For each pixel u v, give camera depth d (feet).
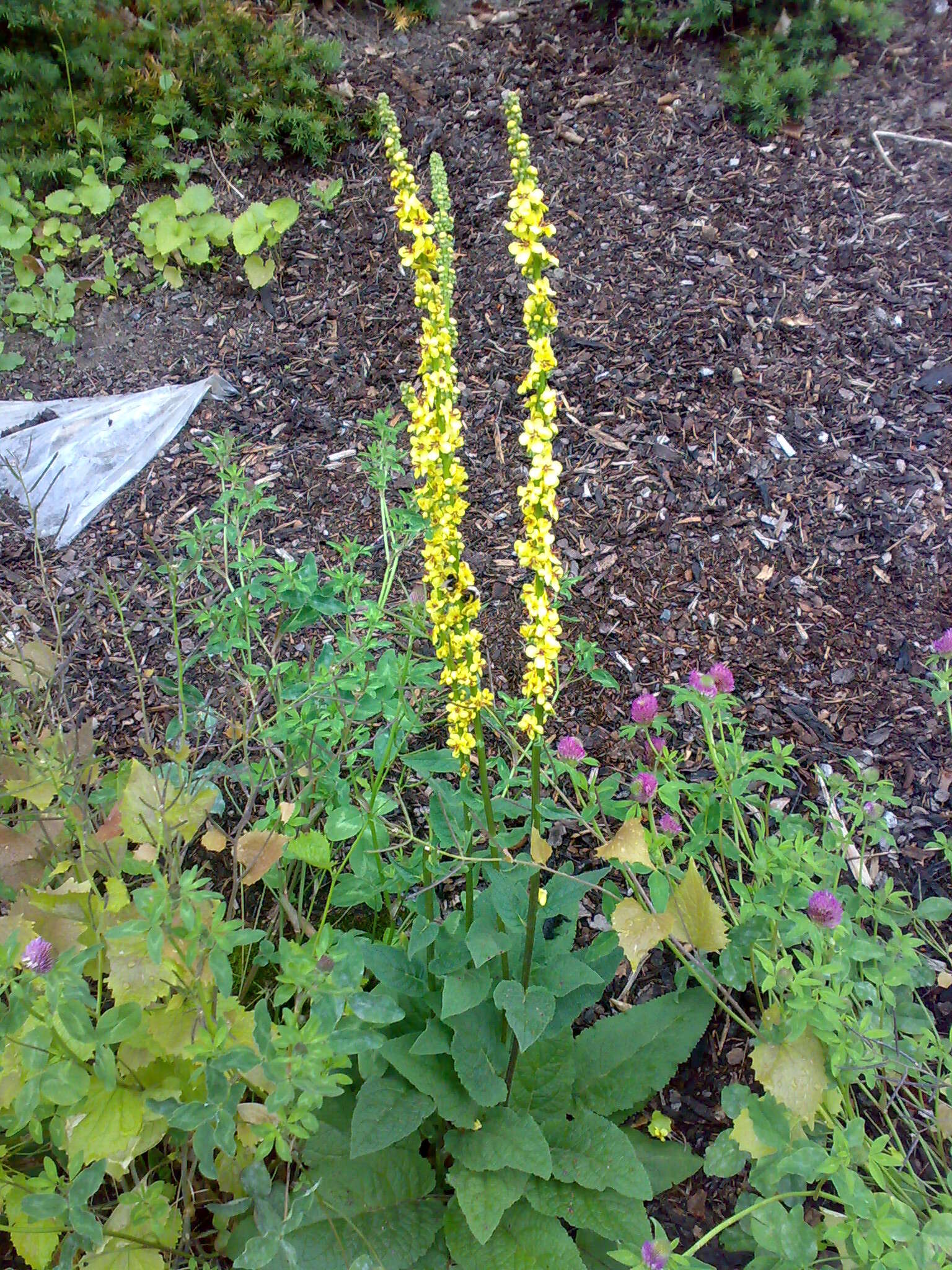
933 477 5.09
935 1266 2.48
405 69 7.69
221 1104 2.44
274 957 2.80
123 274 6.95
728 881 3.46
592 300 6.13
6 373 6.59
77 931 2.91
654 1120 3.20
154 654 4.84
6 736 3.39
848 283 5.97
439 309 2.38
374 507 5.44
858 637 4.61
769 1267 2.78
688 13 7.16
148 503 5.65
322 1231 2.82
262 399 6.14
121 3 7.88
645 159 6.80
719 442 5.38
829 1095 2.94
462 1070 2.89
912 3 7.39
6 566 5.37
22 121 7.31
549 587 2.44
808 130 6.79
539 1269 2.76
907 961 2.97
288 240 6.97
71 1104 2.59
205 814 3.04
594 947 3.28
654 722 3.44
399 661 3.49
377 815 3.31
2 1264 2.93
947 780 4.09
